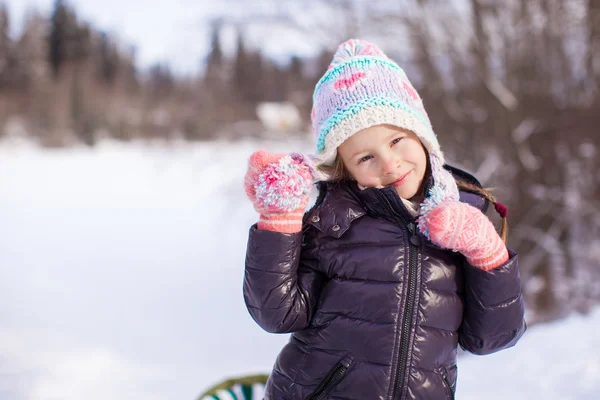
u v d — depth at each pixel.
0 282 8.42
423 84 7.84
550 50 7.59
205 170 8.76
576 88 7.55
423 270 1.51
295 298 1.53
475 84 7.71
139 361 5.40
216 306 7.38
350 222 1.57
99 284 8.46
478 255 1.44
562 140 7.50
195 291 8.06
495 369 3.88
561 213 7.41
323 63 8.02
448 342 1.51
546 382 3.51
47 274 9.00
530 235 7.31
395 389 1.45
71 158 28.48
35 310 7.13
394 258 1.51
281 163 1.48
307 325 1.58
